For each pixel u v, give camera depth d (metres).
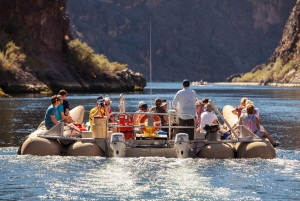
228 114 54.72
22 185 32.22
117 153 40.78
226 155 41.47
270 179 34.31
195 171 36.47
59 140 43.31
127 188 31.61
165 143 42.91
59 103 43.84
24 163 38.44
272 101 156.88
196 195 30.25
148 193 30.55
